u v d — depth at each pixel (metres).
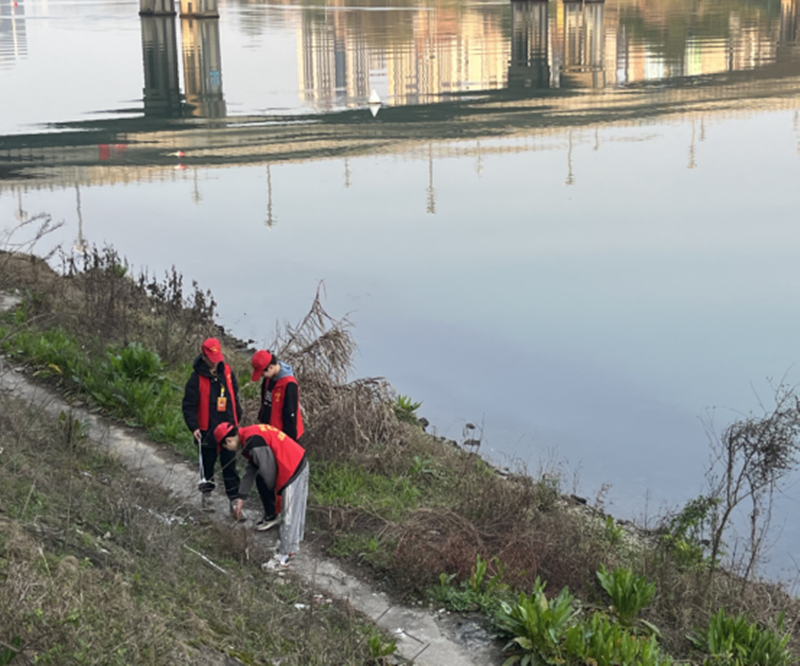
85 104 49.09
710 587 7.83
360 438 9.88
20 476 6.99
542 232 25.86
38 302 13.20
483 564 7.36
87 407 10.25
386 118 43.44
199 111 46.03
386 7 125.12
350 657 6.00
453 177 32.41
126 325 12.55
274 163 34.12
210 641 5.52
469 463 10.35
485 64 60.69
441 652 6.51
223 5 141.00
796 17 90.94
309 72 60.50
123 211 27.39
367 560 7.69
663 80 53.62
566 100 47.53
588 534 8.67
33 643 4.53
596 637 6.24
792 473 10.79
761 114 43.81
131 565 6.19
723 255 23.33
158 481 8.62
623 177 32.66
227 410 8.16
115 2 170.12
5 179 31.16
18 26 109.25
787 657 6.70
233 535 7.57
